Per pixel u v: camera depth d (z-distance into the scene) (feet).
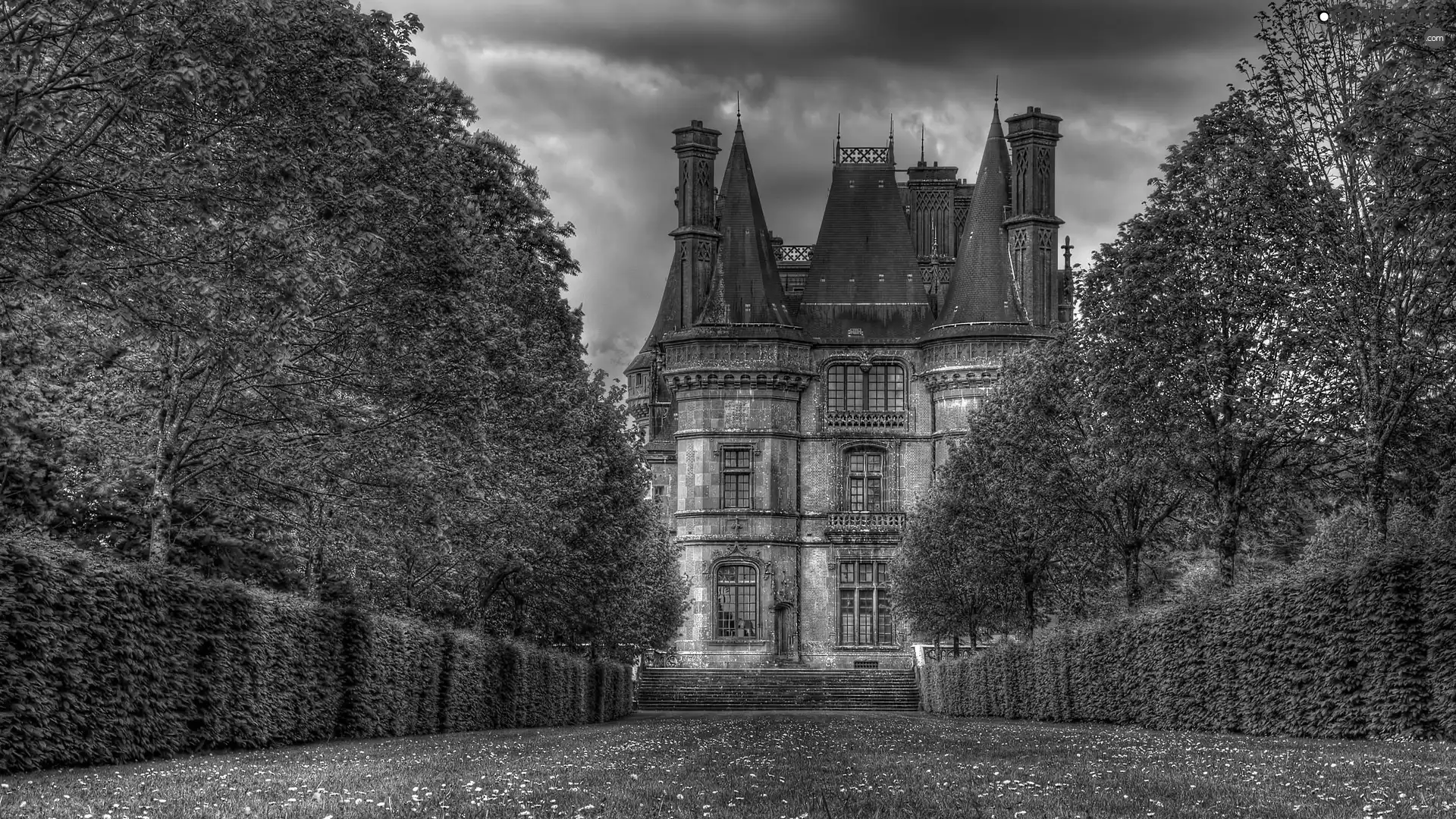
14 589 60.29
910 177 339.57
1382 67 82.02
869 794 45.65
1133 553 136.56
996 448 145.18
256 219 67.10
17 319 65.87
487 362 101.04
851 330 313.73
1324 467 110.22
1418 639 76.95
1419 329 95.86
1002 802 42.70
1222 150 106.83
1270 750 68.13
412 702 113.91
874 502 312.09
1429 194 83.87
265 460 92.68
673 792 45.42
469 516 110.11
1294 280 102.53
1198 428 107.04
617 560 175.01
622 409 174.09
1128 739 90.12
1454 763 54.80
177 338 80.38
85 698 64.23
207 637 77.66
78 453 86.07
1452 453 100.07
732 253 311.06
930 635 252.42
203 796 44.88
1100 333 112.37
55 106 58.03
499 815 38.40
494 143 120.88
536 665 159.84
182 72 60.03
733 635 307.17
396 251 85.97
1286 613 89.51
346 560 104.47
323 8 76.54
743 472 308.81
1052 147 303.48
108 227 63.10
